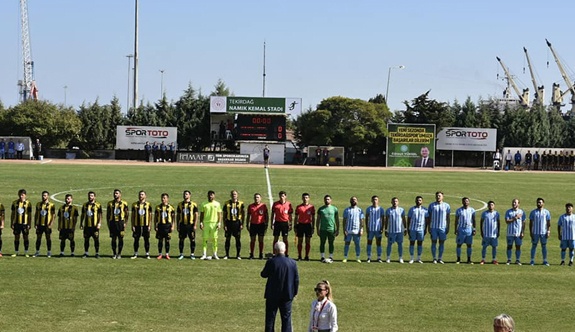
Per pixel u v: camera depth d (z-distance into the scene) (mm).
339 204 43062
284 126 83500
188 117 97875
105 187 48625
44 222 24891
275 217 25547
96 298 18688
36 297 18625
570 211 25828
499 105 115750
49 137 96312
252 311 17844
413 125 81562
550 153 81250
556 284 21906
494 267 24969
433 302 19141
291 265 15336
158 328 16141
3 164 69125
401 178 61969
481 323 17125
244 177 58969
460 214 25766
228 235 25297
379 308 18375
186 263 24141
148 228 25016
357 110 92125
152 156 83000
